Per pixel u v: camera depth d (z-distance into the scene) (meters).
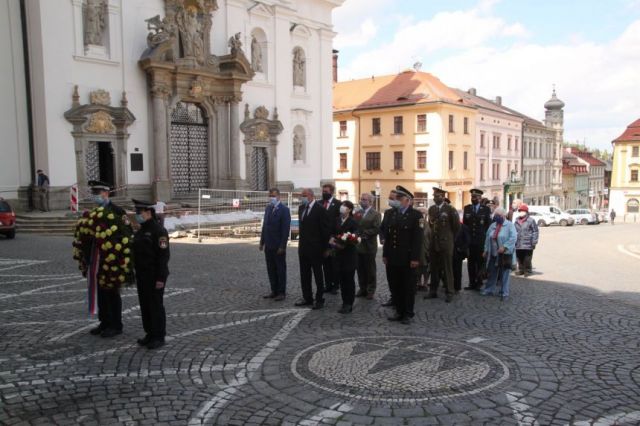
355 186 51.44
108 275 7.27
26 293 10.22
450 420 5.05
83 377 6.04
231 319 8.59
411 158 47.38
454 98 47.97
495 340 7.55
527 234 13.57
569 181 81.19
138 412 5.18
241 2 29.98
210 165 28.91
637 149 68.00
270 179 31.94
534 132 65.94
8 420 5.00
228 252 16.56
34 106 22.78
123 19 24.64
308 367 6.39
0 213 18.06
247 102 30.67
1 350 6.93
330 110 36.34
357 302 10.02
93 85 23.78
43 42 22.06
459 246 10.95
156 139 25.67
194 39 26.91
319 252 9.31
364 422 5.00
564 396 5.61
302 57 34.47
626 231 35.22
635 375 6.22
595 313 9.29
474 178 51.78
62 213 21.88
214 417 5.09
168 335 7.64
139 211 7.07
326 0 35.09
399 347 7.18
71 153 23.17
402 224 8.41
